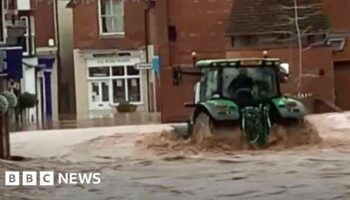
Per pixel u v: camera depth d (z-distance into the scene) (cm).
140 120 4512
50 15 5888
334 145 2247
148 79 5822
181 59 4459
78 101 5878
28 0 5522
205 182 1481
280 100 2334
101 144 2567
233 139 2269
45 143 2723
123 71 5872
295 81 4225
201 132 2305
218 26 4488
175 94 4231
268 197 1240
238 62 2397
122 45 5853
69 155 2245
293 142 2289
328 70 4266
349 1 4575
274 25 4328
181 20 4484
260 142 2267
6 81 2600
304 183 1405
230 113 2270
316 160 1845
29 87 5481
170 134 2447
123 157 2123
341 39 4553
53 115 5700
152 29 5809
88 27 5872
